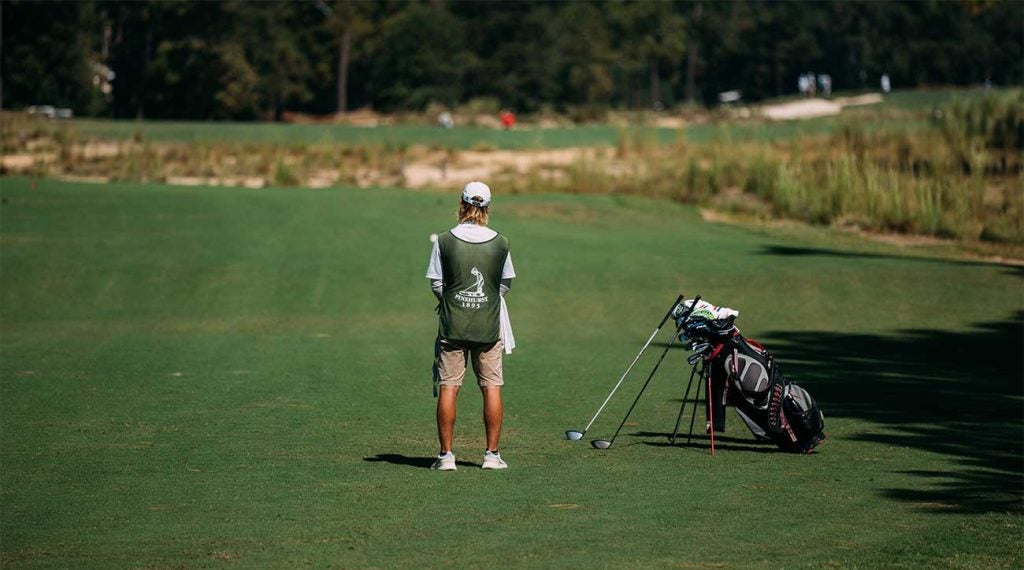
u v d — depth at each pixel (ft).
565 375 96.43
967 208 204.23
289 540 44.01
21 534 45.01
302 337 117.60
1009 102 263.49
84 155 264.11
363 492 52.75
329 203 197.88
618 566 40.65
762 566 40.88
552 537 44.70
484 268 57.21
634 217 204.44
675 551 42.80
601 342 117.39
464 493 52.65
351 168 258.78
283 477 56.24
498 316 57.98
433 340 116.67
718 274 156.15
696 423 76.18
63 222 174.60
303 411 77.56
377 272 151.74
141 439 67.00
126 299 136.87
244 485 54.29
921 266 164.66
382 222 182.29
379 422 73.77
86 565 40.40
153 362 100.48
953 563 41.50
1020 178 222.28
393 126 360.69
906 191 206.80
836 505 51.19
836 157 244.01
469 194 58.18
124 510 49.08
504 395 86.12
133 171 242.78
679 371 99.91
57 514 48.37
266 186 239.91
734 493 53.47
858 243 191.72
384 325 126.00
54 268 148.46
